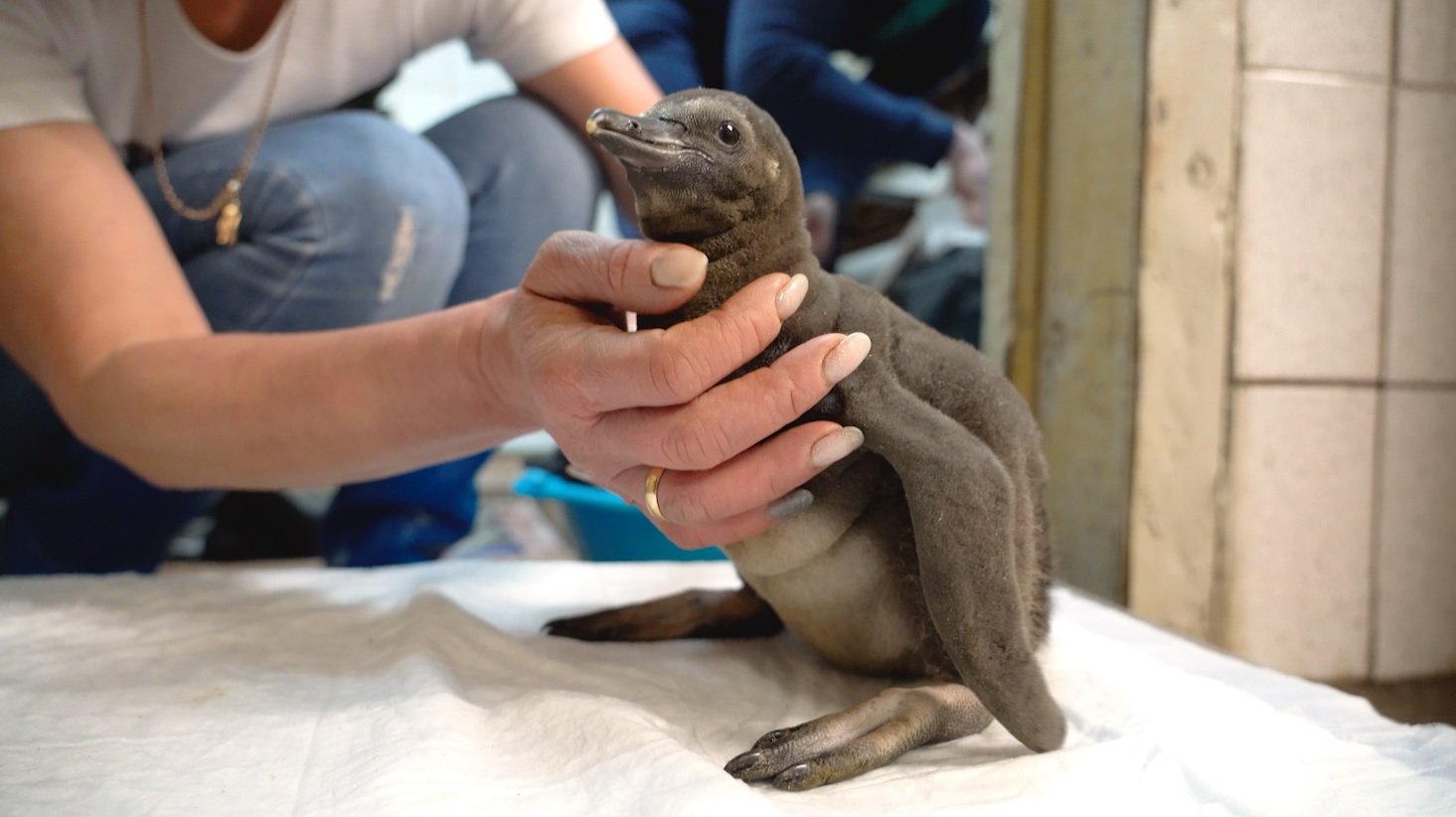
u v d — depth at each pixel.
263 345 1.23
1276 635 1.90
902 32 2.80
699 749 0.90
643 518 1.83
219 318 1.75
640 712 0.94
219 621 1.22
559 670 1.07
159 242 1.39
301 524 2.44
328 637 1.18
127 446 1.28
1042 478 1.06
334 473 1.24
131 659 1.09
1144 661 1.16
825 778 0.85
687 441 0.84
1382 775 0.89
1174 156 1.78
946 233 3.05
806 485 0.94
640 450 0.87
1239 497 1.86
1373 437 1.92
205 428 1.22
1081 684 1.08
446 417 1.14
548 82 1.91
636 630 1.22
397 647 1.12
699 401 0.83
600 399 0.85
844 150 2.66
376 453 1.20
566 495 1.88
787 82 2.45
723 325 0.80
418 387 1.12
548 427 0.95
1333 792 0.85
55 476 1.88
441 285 1.84
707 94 0.91
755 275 0.91
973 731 0.98
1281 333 1.85
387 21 1.79
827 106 2.52
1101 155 1.88
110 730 0.91
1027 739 0.90
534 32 1.84
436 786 0.78
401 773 0.79
